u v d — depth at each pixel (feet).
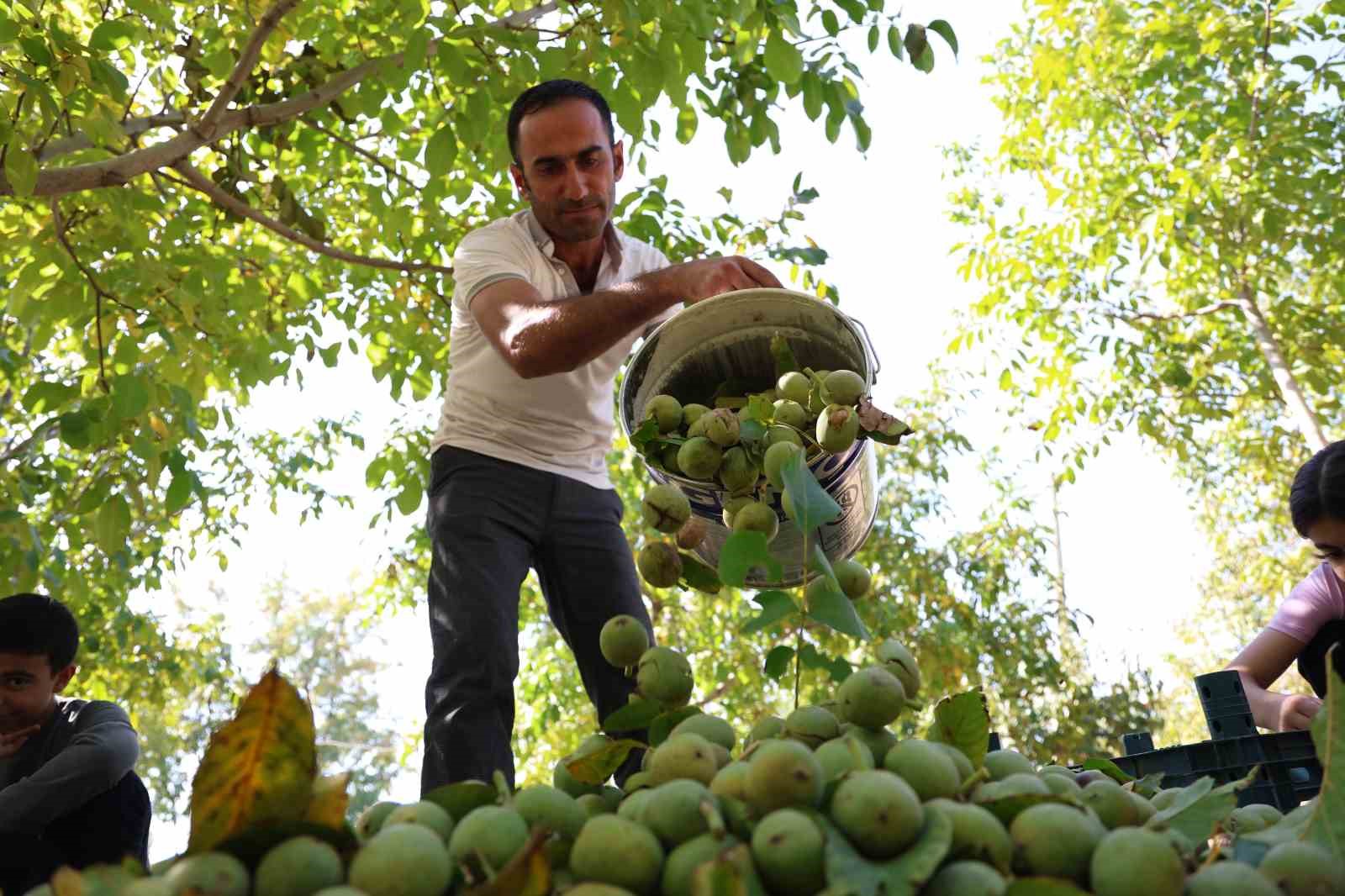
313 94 12.65
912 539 33.40
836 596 3.88
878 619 30.55
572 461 7.49
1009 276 33.19
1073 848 2.61
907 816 2.55
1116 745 37.55
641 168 15.88
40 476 15.66
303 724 2.69
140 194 12.98
